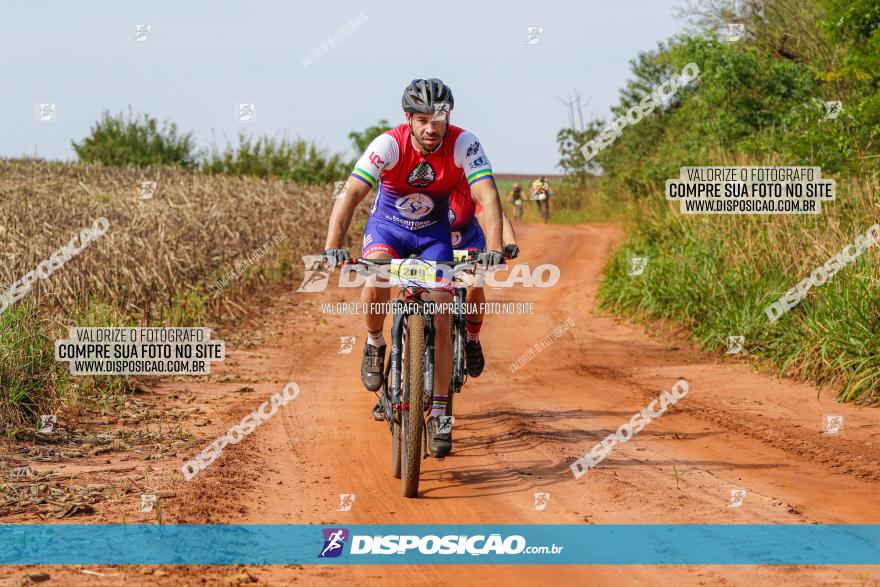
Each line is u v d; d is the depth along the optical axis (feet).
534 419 23.26
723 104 60.39
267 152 114.32
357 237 74.28
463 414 24.17
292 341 37.27
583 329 41.04
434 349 16.79
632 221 56.29
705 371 30.12
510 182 199.93
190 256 41.73
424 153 16.84
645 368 31.40
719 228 39.73
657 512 14.93
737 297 34.86
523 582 12.03
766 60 64.39
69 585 11.50
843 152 39.29
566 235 85.92
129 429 21.27
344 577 12.19
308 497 16.19
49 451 18.67
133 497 15.75
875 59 43.83
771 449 19.52
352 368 31.58
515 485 16.97
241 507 15.37
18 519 14.33
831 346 26.37
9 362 21.07
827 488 16.21
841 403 24.09
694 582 11.72
